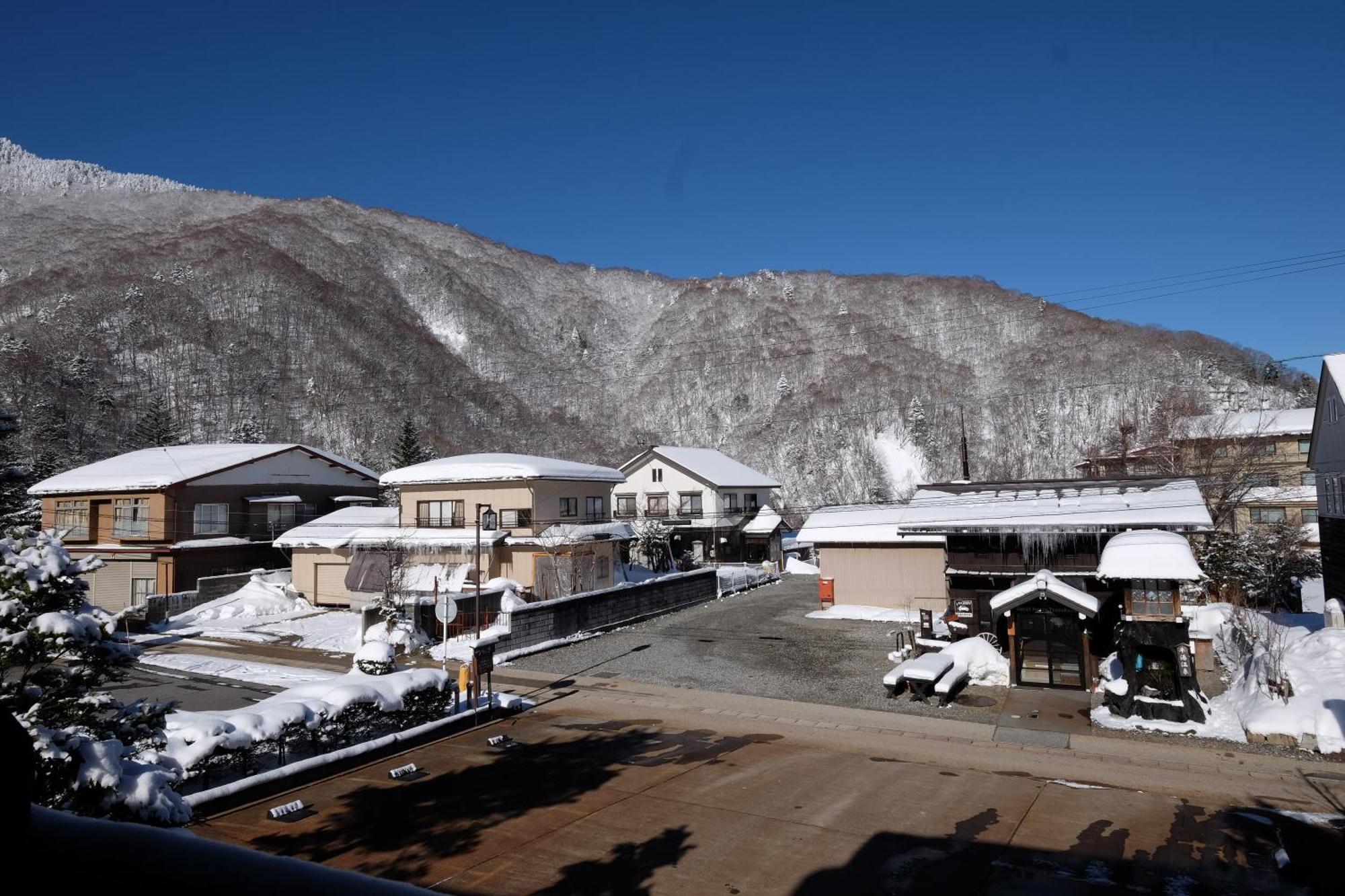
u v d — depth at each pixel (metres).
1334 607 17.52
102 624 7.23
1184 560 14.80
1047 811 10.38
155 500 30.70
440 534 29.66
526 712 15.73
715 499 47.44
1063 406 72.62
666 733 14.20
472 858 8.85
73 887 1.04
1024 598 17.20
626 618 26.17
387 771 11.95
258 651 22.56
